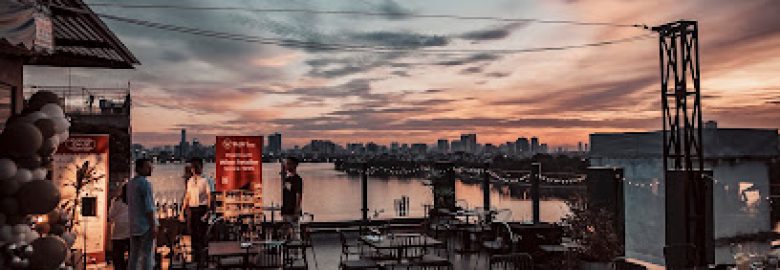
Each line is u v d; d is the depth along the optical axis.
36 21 5.23
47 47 5.50
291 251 11.12
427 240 9.34
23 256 5.36
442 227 14.18
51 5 5.64
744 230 12.38
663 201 11.99
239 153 12.27
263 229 10.41
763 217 12.63
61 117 6.48
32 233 5.68
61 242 5.77
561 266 10.29
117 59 9.68
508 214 13.09
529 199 64.88
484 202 16.06
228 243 8.65
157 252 10.55
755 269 7.72
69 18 6.76
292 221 10.66
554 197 65.31
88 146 10.84
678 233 11.31
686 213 11.22
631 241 12.23
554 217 32.22
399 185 118.12
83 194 10.73
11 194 5.48
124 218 9.24
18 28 4.95
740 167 12.55
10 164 5.47
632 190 12.35
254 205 12.27
